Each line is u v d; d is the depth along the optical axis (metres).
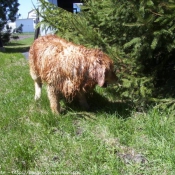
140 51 1.82
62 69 1.68
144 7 1.62
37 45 1.88
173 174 1.18
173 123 1.60
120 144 1.45
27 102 2.07
